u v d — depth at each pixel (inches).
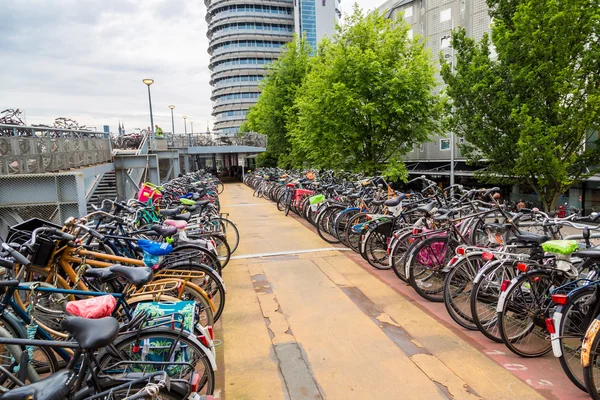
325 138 507.8
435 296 166.7
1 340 66.2
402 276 184.9
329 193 323.6
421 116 450.3
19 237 113.7
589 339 95.3
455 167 896.9
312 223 321.7
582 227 129.6
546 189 402.9
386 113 450.6
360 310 159.6
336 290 182.4
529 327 124.7
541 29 360.8
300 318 153.7
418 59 464.8
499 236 156.0
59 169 317.7
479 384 108.3
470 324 142.0
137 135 747.4
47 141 298.5
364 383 110.7
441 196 235.8
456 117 431.8
